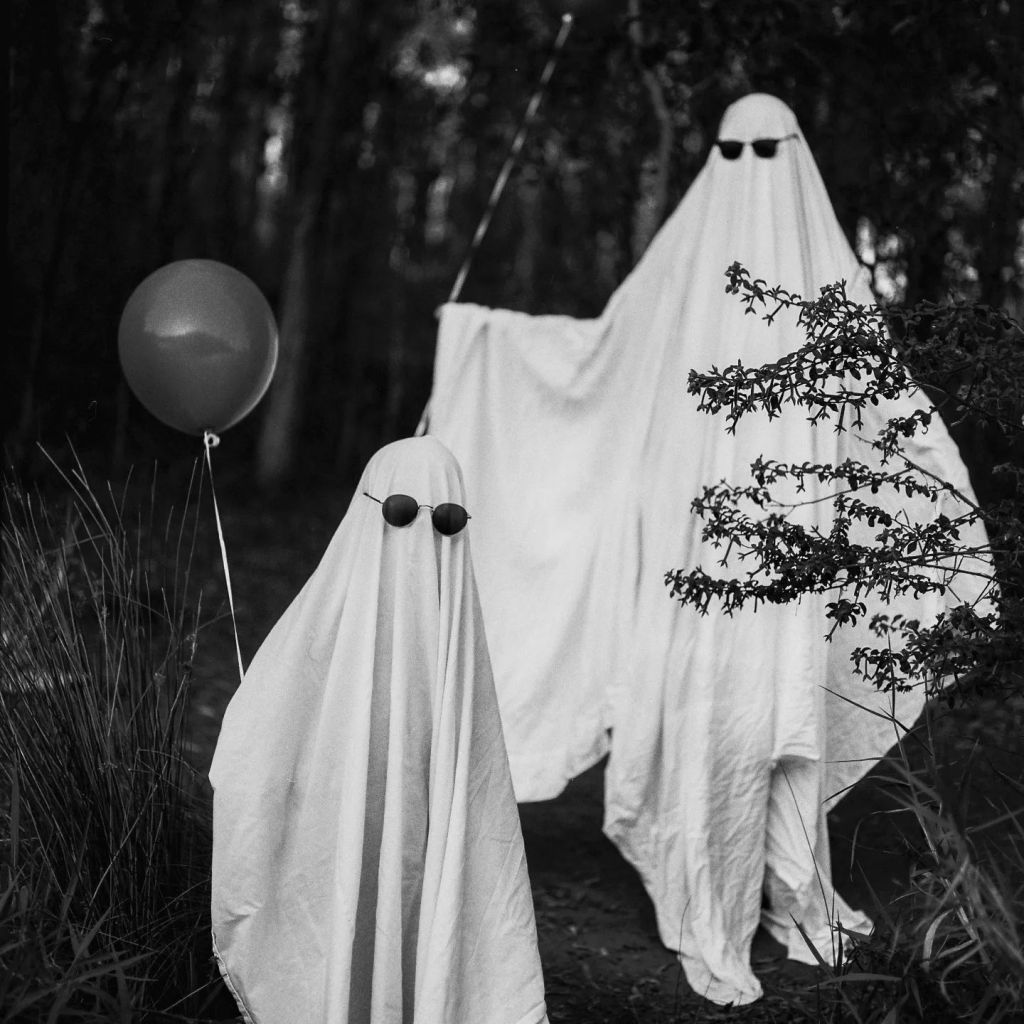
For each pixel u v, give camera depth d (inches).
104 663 141.9
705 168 188.2
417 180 653.9
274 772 120.2
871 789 232.1
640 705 176.4
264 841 119.4
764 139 180.2
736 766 170.4
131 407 512.4
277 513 508.4
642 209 441.7
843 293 127.0
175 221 526.3
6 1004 110.3
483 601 197.3
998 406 124.8
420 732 121.3
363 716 119.1
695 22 286.5
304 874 119.8
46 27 369.7
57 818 133.6
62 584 147.9
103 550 154.6
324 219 577.6
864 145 290.0
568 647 191.0
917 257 290.7
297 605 124.3
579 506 195.6
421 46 575.8
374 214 651.5
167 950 131.0
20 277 439.2
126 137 473.4
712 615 171.9
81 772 135.2
